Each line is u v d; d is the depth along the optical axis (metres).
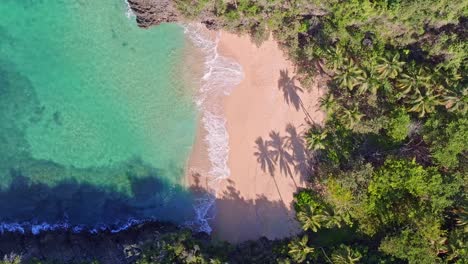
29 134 45.19
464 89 41.38
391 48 45.09
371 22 43.59
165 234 42.91
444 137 42.56
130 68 46.25
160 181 46.34
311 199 45.91
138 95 46.28
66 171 45.47
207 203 46.31
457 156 43.31
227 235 46.25
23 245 43.53
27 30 45.50
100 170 45.88
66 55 45.75
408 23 42.91
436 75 43.12
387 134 44.69
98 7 45.97
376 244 44.50
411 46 45.09
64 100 45.62
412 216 42.56
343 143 45.62
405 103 44.38
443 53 43.41
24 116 45.16
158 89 46.44
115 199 45.97
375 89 43.47
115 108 46.06
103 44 46.06
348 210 43.78
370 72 43.38
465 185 42.56
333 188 43.03
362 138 45.44
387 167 43.38
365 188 43.41
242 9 44.19
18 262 40.03
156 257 40.69
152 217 46.22
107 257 43.12
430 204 42.97
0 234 44.22
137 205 46.06
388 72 43.09
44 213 45.06
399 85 43.78
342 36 44.03
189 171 46.41
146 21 45.62
